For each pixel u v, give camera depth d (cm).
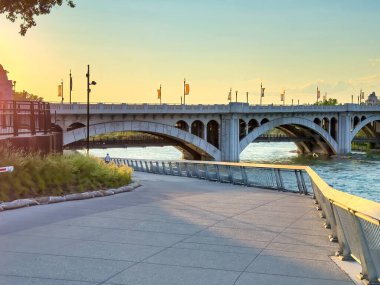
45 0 2456
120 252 982
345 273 866
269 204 1758
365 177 8612
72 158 2164
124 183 2333
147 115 8394
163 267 886
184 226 1271
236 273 860
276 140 12362
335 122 13150
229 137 9825
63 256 939
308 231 1246
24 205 1530
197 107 9062
